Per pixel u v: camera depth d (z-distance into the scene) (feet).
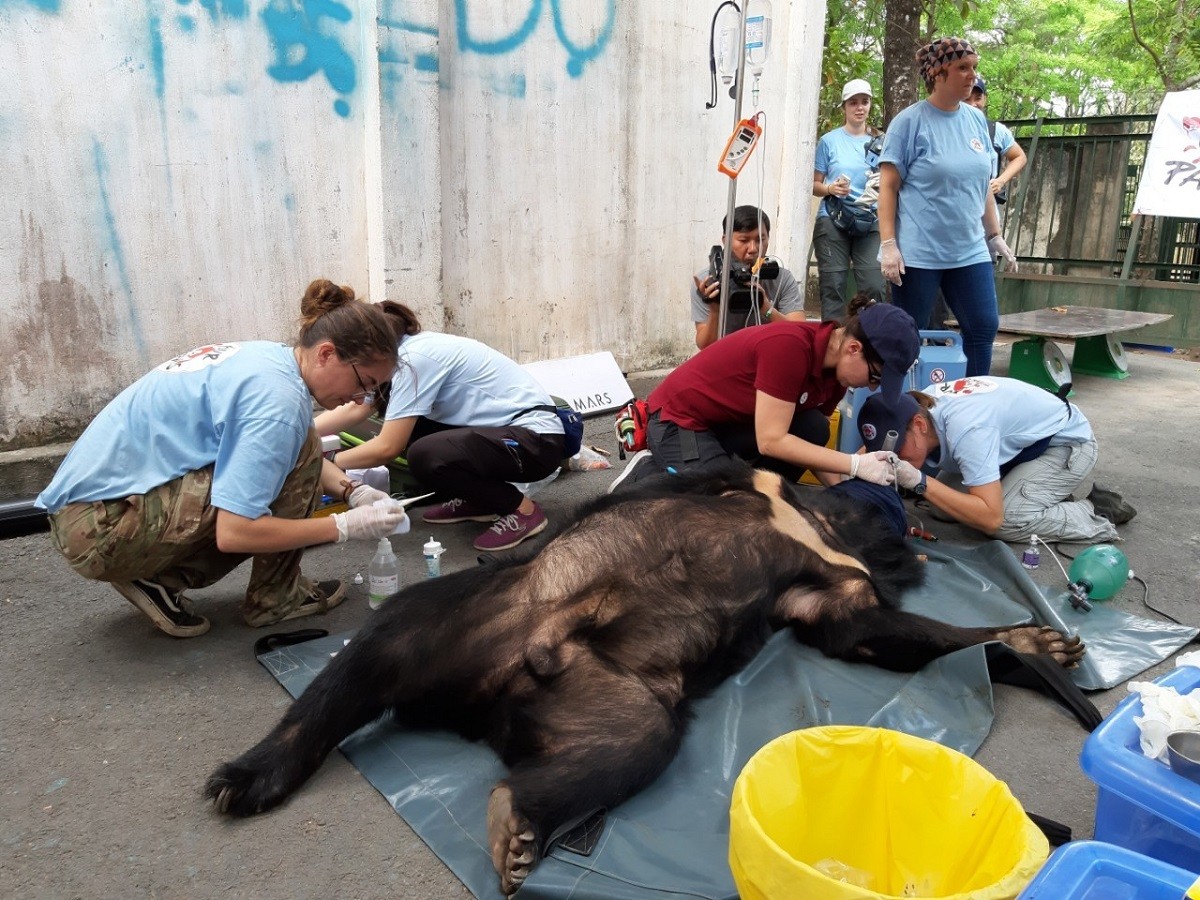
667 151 22.63
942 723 9.36
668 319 23.98
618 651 8.95
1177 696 6.72
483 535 13.94
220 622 11.44
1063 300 34.32
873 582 10.69
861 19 49.93
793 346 12.34
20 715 9.40
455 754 8.75
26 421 14.94
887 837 7.18
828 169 26.25
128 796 8.26
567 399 21.07
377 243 17.97
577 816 7.48
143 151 15.25
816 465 12.70
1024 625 10.82
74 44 14.30
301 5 16.40
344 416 14.67
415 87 17.60
